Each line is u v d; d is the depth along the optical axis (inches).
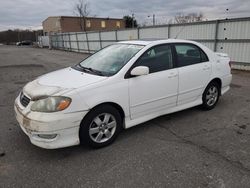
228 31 439.2
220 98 239.8
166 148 139.3
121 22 2434.8
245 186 105.3
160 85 160.2
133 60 149.8
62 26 2139.5
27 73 443.2
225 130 163.5
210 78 194.5
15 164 126.1
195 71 181.5
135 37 708.7
